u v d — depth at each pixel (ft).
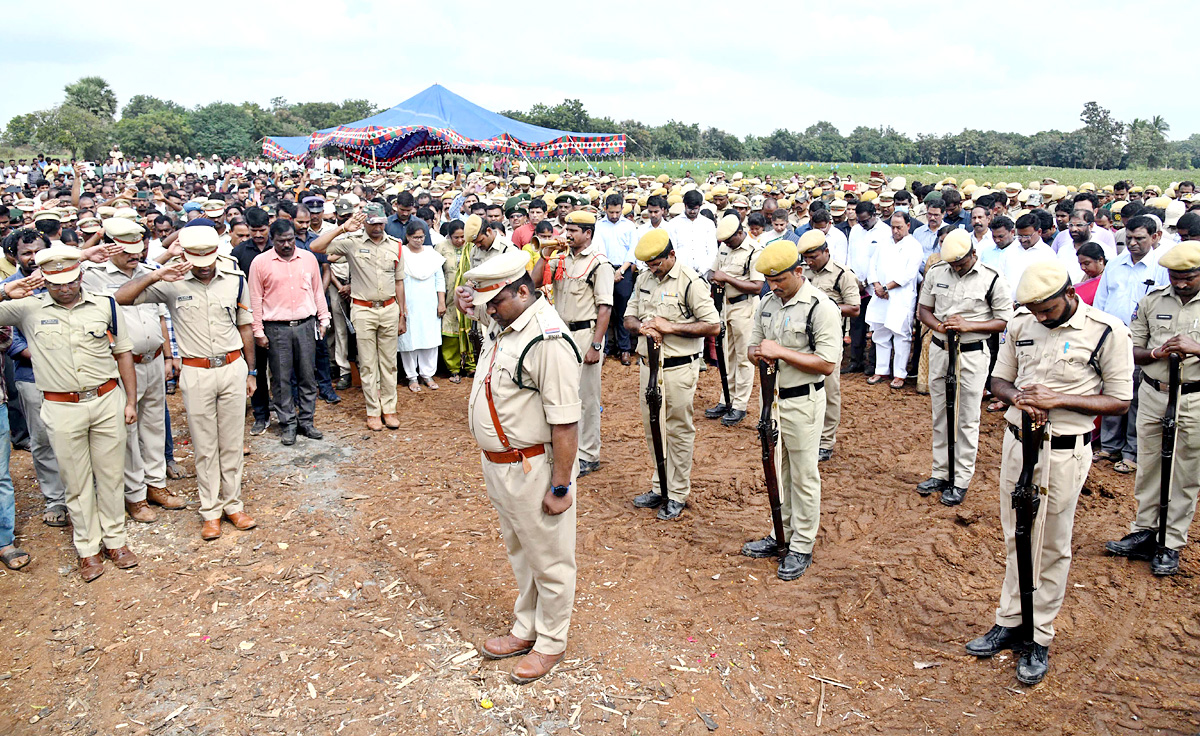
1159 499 16.84
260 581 16.62
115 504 16.94
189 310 17.39
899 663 14.25
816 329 15.99
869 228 33.73
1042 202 43.91
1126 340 12.74
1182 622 15.15
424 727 12.35
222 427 18.35
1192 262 15.43
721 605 15.98
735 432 26.37
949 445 20.48
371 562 17.51
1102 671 13.80
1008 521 13.94
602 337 21.74
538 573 13.25
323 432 25.86
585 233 21.38
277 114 256.11
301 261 24.02
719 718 12.74
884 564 17.43
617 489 21.75
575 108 188.75
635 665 13.94
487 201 31.30
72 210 28.27
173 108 289.94
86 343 15.85
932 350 20.85
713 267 27.89
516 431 12.57
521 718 12.57
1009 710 12.91
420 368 31.22
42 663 14.01
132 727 12.36
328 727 12.34
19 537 18.44
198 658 14.05
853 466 23.39
